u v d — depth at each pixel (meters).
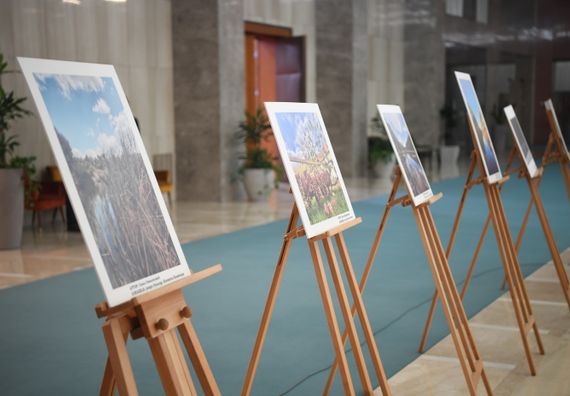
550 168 22.95
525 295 5.48
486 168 5.20
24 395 4.71
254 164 15.43
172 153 15.38
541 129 33.00
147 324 2.75
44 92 2.67
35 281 8.16
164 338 2.85
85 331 6.21
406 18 24.16
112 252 2.71
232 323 6.35
